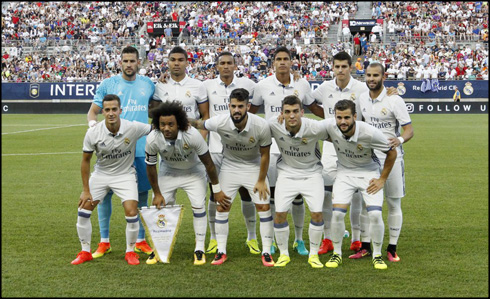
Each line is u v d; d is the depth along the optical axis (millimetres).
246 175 6324
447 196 9727
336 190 6172
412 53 36375
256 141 6141
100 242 6465
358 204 6703
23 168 13078
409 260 6098
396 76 34125
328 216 6863
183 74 7059
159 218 6141
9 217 8234
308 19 41500
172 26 40312
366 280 5414
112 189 6273
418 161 14016
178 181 6336
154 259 6109
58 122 26781
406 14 41094
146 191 7086
